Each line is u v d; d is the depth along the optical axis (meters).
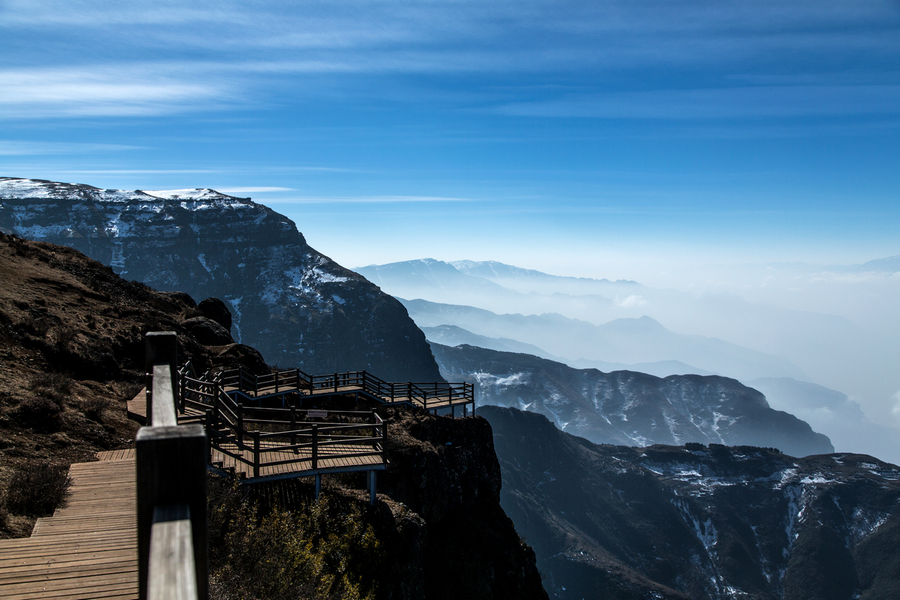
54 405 14.81
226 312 50.84
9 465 11.45
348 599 13.78
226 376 28.12
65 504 9.20
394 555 17.77
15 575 6.47
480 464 37.25
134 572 6.68
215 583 9.52
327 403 33.22
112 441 15.03
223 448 16.06
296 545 12.49
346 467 16.91
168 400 5.43
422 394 40.00
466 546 30.53
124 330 28.22
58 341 22.17
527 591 32.88
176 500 2.78
